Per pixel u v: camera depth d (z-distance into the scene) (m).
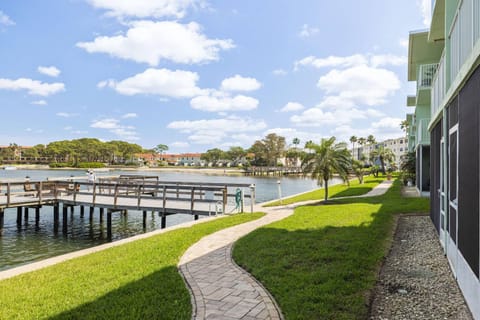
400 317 3.63
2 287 4.65
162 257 6.14
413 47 16.58
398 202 14.34
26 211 15.91
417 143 19.86
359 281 4.59
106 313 3.71
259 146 101.56
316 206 14.11
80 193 15.02
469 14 4.50
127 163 112.81
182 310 3.76
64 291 4.44
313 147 16.16
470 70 3.81
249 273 5.20
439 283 4.71
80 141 107.88
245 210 13.30
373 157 68.00
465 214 4.19
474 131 3.77
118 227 14.89
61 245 11.84
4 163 98.69
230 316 3.60
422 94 15.73
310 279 4.69
